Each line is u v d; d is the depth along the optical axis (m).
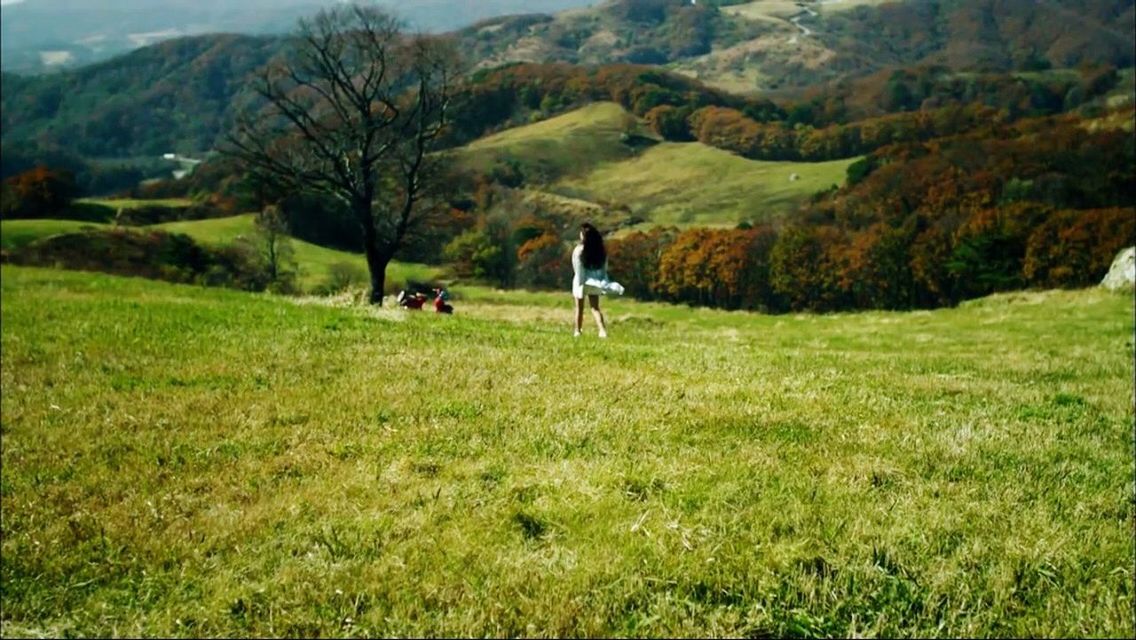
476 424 9.23
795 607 5.12
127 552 6.27
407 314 21.14
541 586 5.29
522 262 89.50
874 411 10.23
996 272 78.25
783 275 86.50
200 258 75.25
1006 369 16.28
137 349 14.75
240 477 7.88
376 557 5.82
